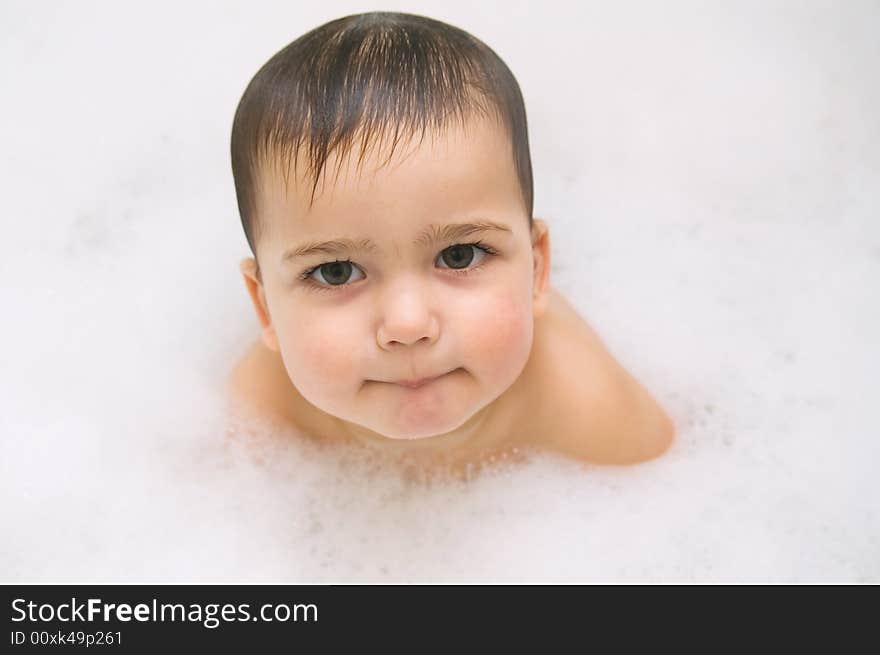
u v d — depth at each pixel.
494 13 2.11
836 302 1.75
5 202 1.93
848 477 1.56
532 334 1.39
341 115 1.22
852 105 1.95
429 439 1.54
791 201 1.86
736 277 1.79
